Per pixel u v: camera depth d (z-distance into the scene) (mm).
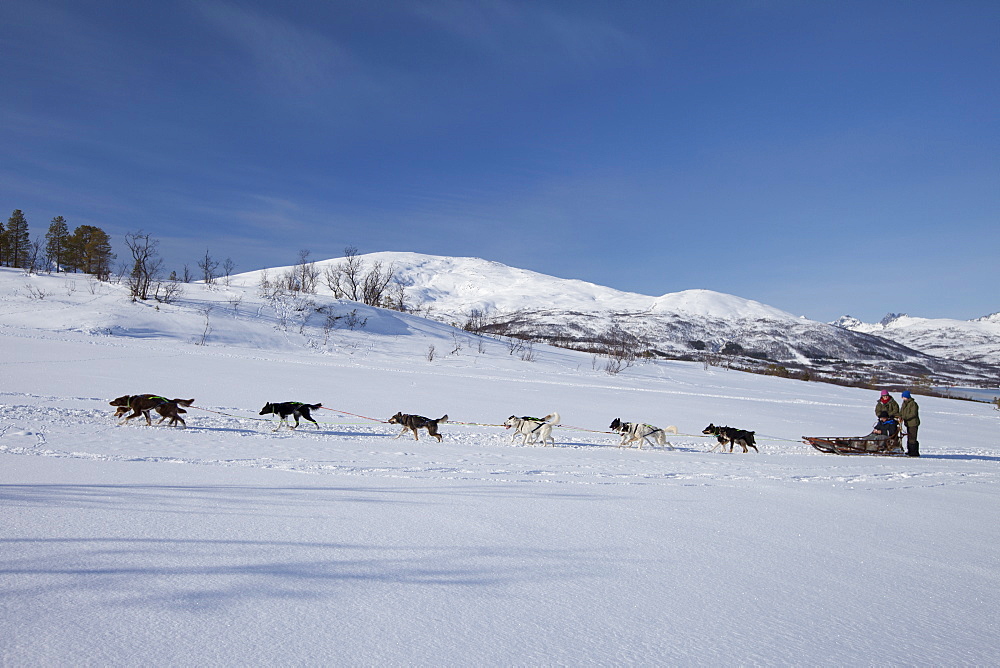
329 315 53625
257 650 2943
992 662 3271
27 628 3012
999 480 11312
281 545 4645
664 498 7648
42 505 5395
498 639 3244
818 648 3359
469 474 8891
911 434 16250
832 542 5789
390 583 3988
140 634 3027
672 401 29812
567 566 4586
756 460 13430
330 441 12477
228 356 33812
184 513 5426
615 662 3043
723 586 4336
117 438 10812
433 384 28422
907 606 4137
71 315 41188
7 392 16547
